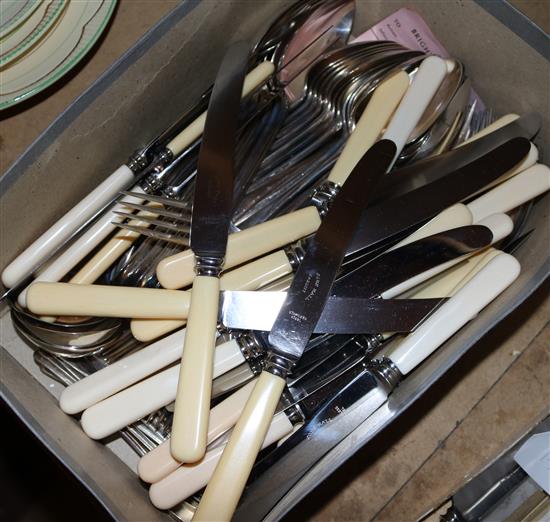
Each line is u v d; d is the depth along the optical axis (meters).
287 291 0.52
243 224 0.63
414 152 0.64
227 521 0.50
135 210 0.61
